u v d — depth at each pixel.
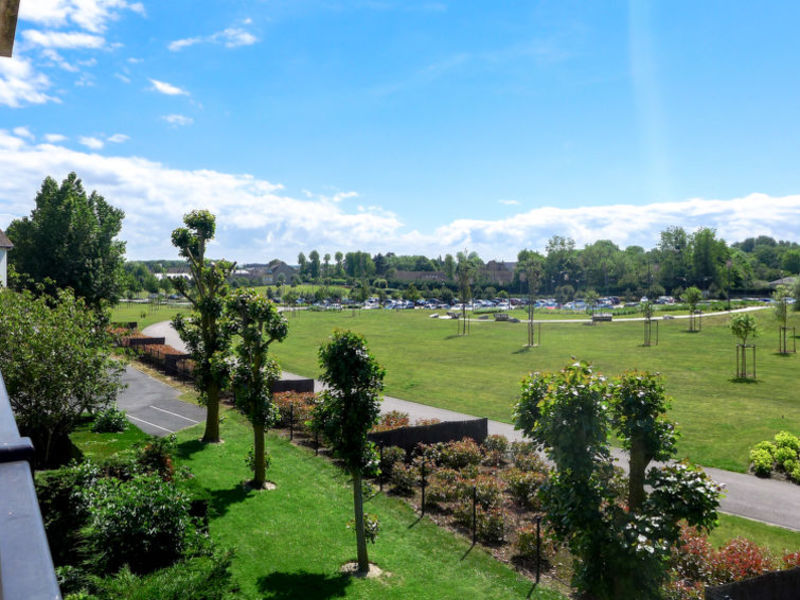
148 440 20.83
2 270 42.78
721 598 11.34
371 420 15.21
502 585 14.71
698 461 25.03
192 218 26.36
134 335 54.09
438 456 24.34
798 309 75.88
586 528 10.19
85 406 19.81
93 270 62.59
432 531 18.12
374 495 20.95
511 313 103.12
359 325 86.25
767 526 18.53
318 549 16.12
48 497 12.82
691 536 15.51
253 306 20.34
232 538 16.17
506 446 25.98
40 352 18.56
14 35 2.51
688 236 142.88
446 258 168.75
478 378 45.34
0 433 1.49
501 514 17.98
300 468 23.09
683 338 63.50
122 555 11.48
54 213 61.38
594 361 51.12
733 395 36.84
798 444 24.94
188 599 9.30
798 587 12.40
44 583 1.01
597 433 10.20
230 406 33.00
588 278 155.25
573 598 14.11
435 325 84.81
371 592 13.91
